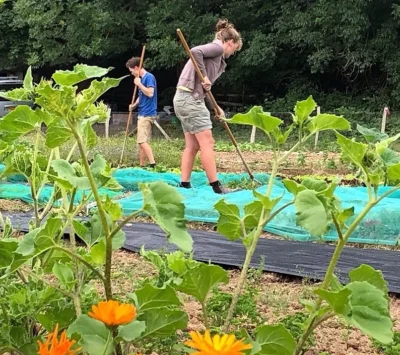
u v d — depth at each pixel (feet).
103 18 83.66
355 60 79.66
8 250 6.45
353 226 6.72
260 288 15.11
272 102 92.17
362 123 81.82
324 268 17.17
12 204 25.95
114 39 87.76
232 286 15.02
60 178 6.79
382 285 6.81
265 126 7.80
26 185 28.66
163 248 16.06
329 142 61.36
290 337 6.72
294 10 82.12
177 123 86.74
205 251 18.65
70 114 6.13
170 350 8.98
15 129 7.39
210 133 27.61
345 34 76.79
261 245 19.35
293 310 13.48
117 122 82.12
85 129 7.56
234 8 84.94
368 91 89.15
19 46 95.55
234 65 90.07
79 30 86.12
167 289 6.39
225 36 27.96
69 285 7.48
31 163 8.63
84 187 6.48
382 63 83.20
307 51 90.12
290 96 90.84
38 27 87.15
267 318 12.18
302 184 7.46
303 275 16.42
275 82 94.99
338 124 7.61
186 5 84.23
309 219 6.30
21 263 6.44
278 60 91.71
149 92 38.40
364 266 6.81
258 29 86.74
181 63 92.07
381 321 6.09
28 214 22.95
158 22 83.61
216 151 56.80
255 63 84.02
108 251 6.36
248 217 7.96
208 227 22.98
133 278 14.93
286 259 17.88
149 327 6.68
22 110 7.30
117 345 6.63
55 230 6.35
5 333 7.30
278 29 83.10
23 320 7.84
